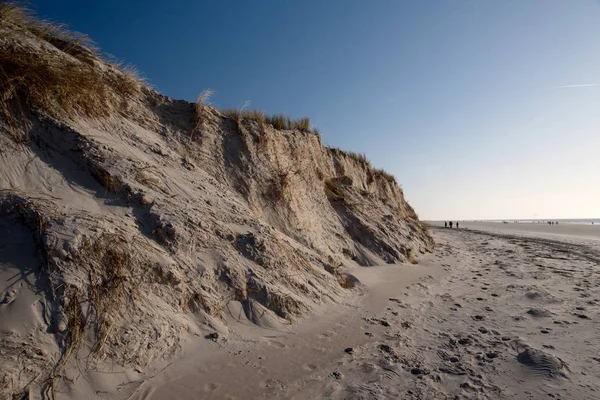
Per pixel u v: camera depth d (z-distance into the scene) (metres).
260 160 8.17
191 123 7.48
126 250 3.74
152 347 3.33
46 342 2.81
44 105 4.59
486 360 3.86
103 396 2.79
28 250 3.24
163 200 4.81
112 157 4.77
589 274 8.97
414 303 6.20
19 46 4.66
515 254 13.90
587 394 3.12
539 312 5.47
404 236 12.14
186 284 4.11
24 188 3.73
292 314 4.78
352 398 3.08
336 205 10.98
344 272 7.50
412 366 3.71
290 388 3.22
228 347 3.80
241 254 5.07
